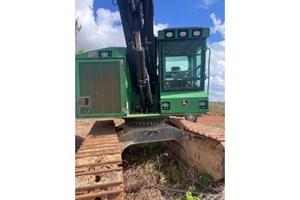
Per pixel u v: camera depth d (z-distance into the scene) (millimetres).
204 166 5492
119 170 3498
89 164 3633
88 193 3256
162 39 5996
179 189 5238
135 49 5664
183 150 6648
